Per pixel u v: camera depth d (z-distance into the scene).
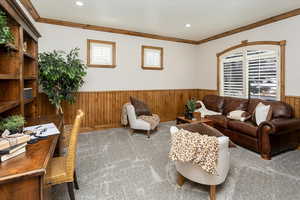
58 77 3.26
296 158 2.78
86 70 4.27
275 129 2.62
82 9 3.30
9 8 1.62
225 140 1.65
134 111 3.88
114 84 4.64
